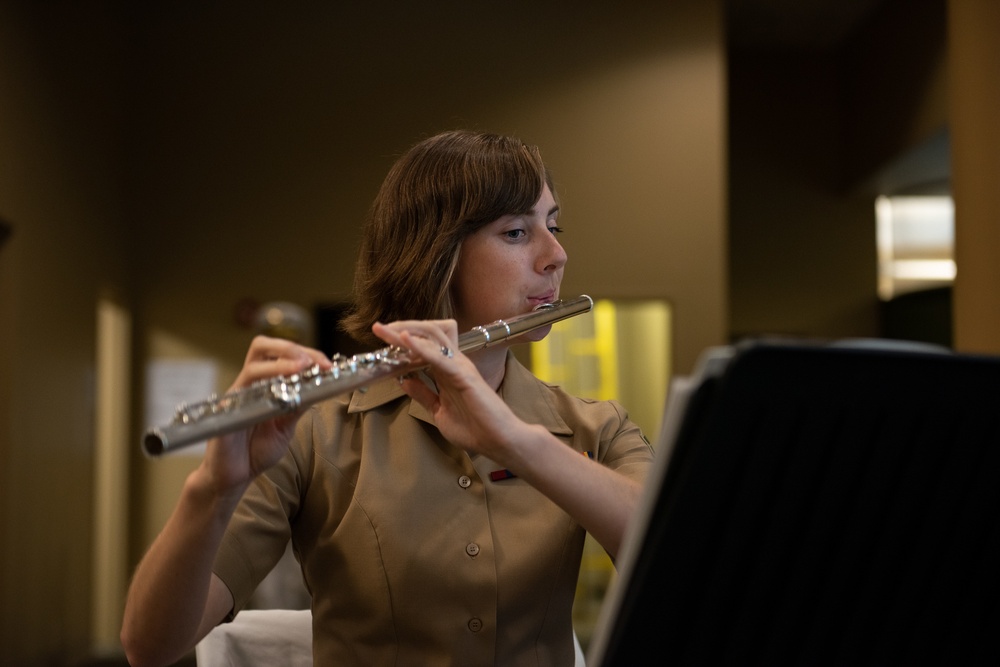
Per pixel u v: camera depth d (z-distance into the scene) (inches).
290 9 231.3
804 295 318.7
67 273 187.6
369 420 50.6
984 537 30.6
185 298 227.8
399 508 47.9
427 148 52.6
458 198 50.2
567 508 39.7
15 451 162.9
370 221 54.5
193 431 34.9
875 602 30.3
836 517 29.0
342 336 226.5
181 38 230.5
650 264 227.9
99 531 221.3
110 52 215.6
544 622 48.7
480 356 51.9
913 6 256.1
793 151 320.5
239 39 230.8
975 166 140.7
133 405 226.4
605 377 227.0
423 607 46.9
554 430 52.8
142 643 41.7
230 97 230.5
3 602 157.5
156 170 229.6
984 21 139.3
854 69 306.3
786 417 27.2
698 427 26.9
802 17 293.9
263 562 47.8
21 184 164.9
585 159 229.6
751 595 29.1
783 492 28.1
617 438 53.4
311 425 50.9
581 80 231.0
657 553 27.7
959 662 32.0
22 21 165.8
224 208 228.5
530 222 50.9
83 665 192.9
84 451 198.8
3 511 159.2
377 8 231.5
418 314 51.4
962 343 143.5
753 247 319.9
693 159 229.9
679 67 231.3
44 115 175.9
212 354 227.1
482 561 47.4
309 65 230.7
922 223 317.4
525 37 231.3
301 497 50.3
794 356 26.1
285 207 228.7
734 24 299.4
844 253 319.6
